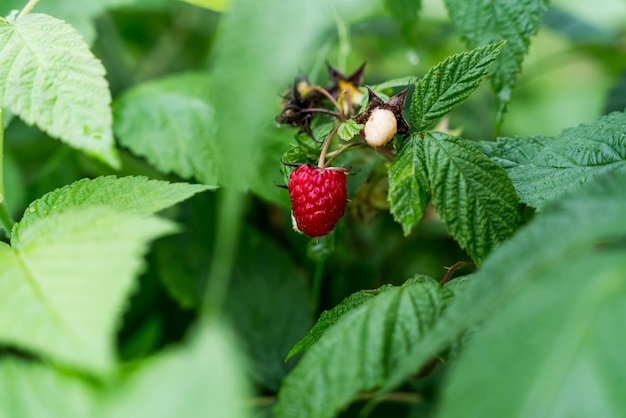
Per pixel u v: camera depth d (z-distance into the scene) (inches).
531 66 26.9
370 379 14.4
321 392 14.4
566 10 27.4
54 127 16.0
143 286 21.9
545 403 12.7
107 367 13.1
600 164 16.7
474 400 12.9
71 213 14.6
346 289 22.1
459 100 16.7
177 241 21.6
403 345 14.6
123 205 15.9
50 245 14.2
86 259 13.9
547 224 13.7
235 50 13.6
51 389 13.4
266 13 13.7
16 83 16.2
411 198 16.5
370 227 21.9
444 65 16.7
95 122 16.1
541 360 12.8
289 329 20.7
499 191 16.3
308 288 22.1
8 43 16.4
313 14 13.7
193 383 12.8
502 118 18.8
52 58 16.3
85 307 13.5
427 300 15.0
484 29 18.7
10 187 22.1
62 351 13.2
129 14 27.4
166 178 23.2
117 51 26.8
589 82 29.3
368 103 17.0
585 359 12.7
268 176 19.2
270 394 19.9
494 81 18.7
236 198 13.8
